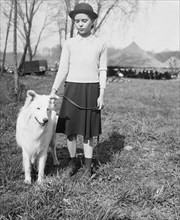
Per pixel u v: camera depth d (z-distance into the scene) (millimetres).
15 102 10203
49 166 4887
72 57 3992
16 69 11062
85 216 3197
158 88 21922
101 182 4219
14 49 10906
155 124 7996
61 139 6430
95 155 5367
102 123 8164
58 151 5641
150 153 5762
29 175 4137
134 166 5008
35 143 3895
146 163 5148
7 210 3256
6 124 7062
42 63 36438
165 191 3951
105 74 4055
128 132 7066
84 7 3742
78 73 3969
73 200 3598
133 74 43469
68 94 4051
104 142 6297
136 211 3525
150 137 6762
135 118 8734
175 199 3777
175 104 12430
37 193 3627
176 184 4266
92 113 4055
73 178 4262
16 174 4258
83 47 3934
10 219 3133
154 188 3971
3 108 8875
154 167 4980
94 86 4012
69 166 4441
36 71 33469
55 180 3912
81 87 3979
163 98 14586
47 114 3715
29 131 3828
